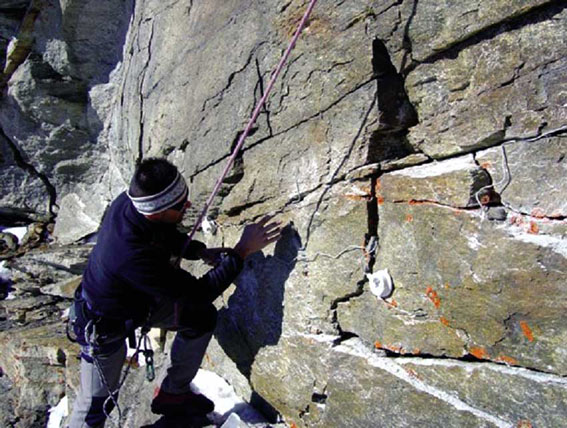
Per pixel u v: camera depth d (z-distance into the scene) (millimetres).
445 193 2256
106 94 6832
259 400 3342
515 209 2105
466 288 2189
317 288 2842
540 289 1963
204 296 2777
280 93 3016
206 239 4074
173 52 4355
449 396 2254
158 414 3322
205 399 3338
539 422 1975
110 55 6586
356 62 2561
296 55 2891
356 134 2588
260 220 3074
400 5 2393
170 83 4355
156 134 4645
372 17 2502
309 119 2857
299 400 2910
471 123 2250
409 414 2371
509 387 2059
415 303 2406
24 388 5578
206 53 3783
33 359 5555
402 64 2457
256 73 3193
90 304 2783
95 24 6312
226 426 3160
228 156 3463
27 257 7027
